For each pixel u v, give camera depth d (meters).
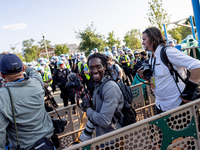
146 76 2.11
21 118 1.48
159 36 1.99
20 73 1.60
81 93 1.96
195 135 1.69
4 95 1.42
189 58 1.75
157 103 2.20
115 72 4.53
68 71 5.73
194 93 1.81
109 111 1.53
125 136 1.54
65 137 2.70
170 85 1.92
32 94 1.55
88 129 1.73
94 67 1.65
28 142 1.53
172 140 1.59
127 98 1.74
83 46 23.91
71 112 2.78
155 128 1.64
